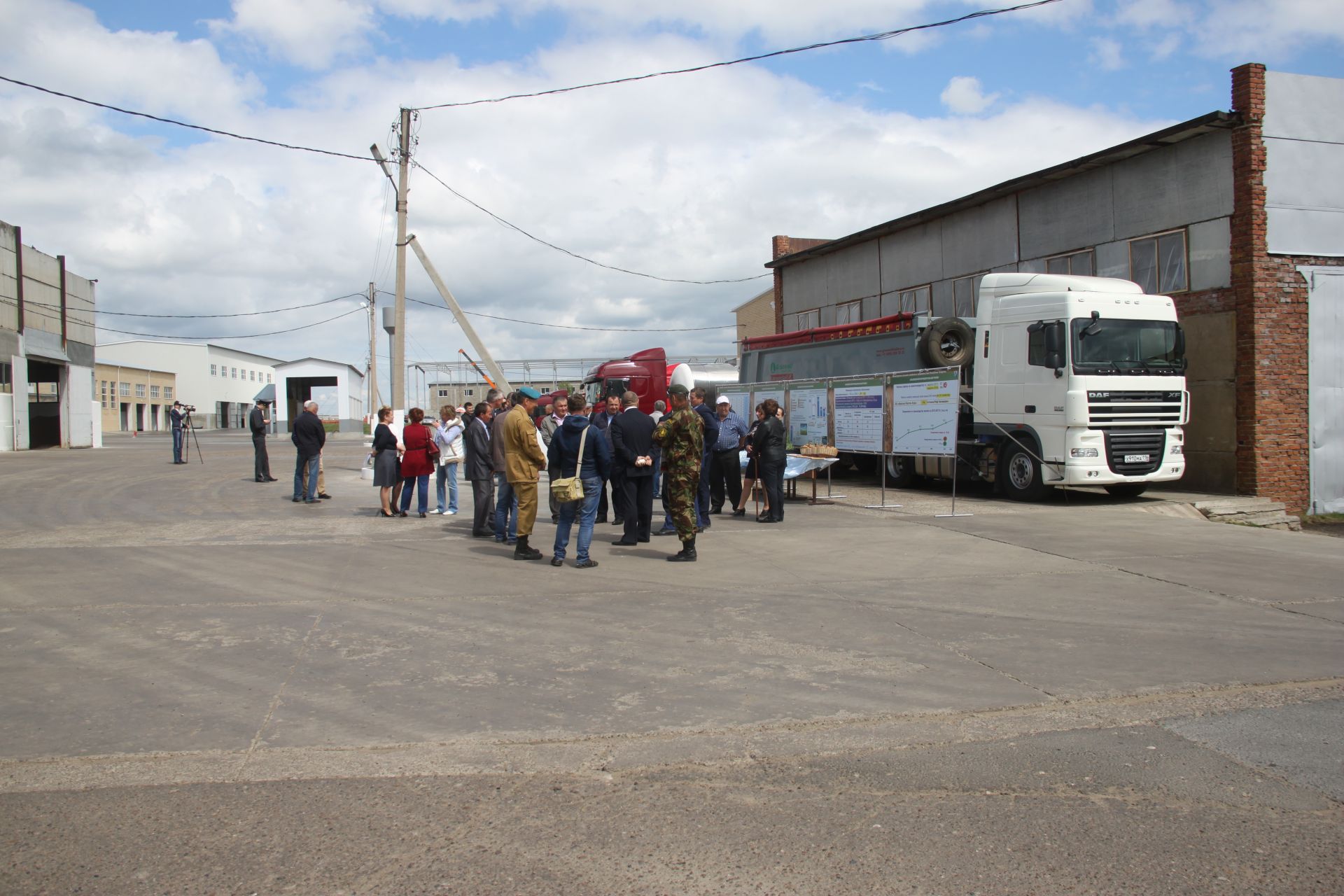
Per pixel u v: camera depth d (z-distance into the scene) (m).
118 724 5.03
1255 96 16.14
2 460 28.86
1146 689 5.67
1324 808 4.00
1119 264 18.89
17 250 34.72
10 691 5.57
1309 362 16.56
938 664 6.15
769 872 3.45
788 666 6.10
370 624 7.19
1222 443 16.75
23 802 4.07
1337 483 16.88
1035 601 8.00
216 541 11.39
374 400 46.91
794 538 11.47
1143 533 11.81
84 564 9.78
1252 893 3.29
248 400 102.75
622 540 10.98
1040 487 15.43
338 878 3.41
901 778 4.35
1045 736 4.89
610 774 4.41
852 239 27.59
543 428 15.91
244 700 5.42
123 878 3.40
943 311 24.38
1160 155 17.91
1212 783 4.29
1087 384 14.71
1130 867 3.48
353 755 4.63
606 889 3.33
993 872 3.45
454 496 14.66
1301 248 16.52
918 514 13.98
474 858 3.56
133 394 78.75
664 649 6.51
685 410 9.76
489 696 5.51
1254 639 6.79
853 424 15.81
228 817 3.93
